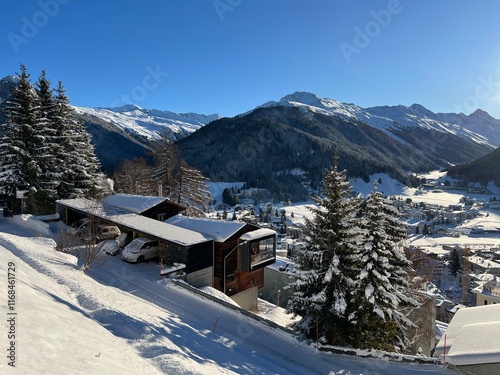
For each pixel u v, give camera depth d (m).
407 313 21.53
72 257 21.69
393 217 18.56
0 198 30.66
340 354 15.33
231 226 23.64
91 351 8.36
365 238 16.86
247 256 23.47
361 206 19.09
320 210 17.16
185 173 42.00
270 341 15.81
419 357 14.36
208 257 22.00
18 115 33.31
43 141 33.94
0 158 33.06
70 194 36.38
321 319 16.81
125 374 7.93
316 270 17.06
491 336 13.78
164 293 18.83
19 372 5.43
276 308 26.78
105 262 22.66
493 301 47.59
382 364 14.58
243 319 17.12
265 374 12.62
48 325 8.68
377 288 16.28
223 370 11.71
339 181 17.02
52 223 31.08
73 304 13.52
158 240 23.05
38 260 18.75
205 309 17.69
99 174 41.78
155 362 10.65
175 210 30.36
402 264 18.52
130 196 30.94
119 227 27.94
